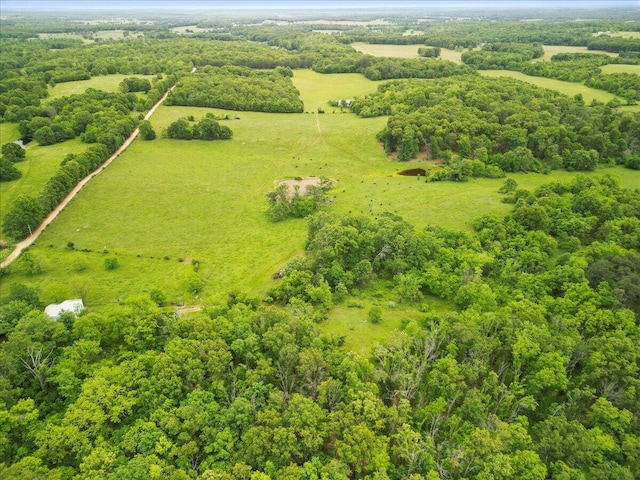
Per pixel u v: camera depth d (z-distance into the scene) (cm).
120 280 9588
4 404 5697
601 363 6153
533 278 8531
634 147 15350
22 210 10819
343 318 8106
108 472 5062
